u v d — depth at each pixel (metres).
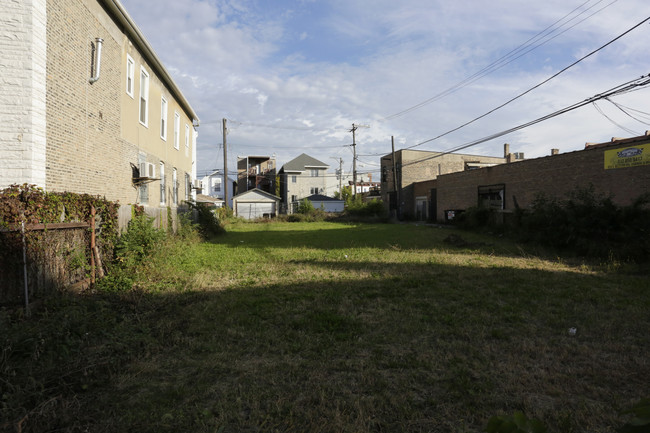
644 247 10.02
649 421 1.11
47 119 8.17
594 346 4.47
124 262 8.42
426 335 4.90
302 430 2.87
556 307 6.12
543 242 13.68
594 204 12.41
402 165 38.44
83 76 9.77
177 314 5.89
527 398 3.25
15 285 5.53
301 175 63.19
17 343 3.80
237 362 4.14
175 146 20.09
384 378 3.70
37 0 7.79
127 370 3.90
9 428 2.71
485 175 25.09
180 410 3.14
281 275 9.15
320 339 4.76
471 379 3.68
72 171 9.27
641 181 13.97
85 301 6.17
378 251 13.78
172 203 19.39
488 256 12.30
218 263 11.02
